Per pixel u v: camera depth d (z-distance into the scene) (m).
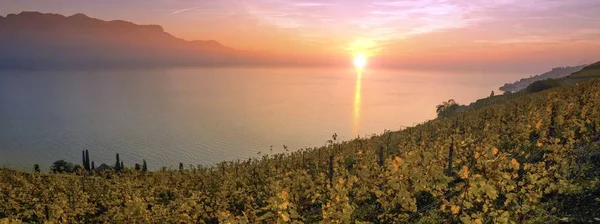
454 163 16.59
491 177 11.26
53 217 18.17
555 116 20.50
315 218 15.05
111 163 164.75
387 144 29.42
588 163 13.75
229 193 21.70
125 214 16.50
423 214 12.80
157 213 17.17
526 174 13.67
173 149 193.12
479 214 10.27
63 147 198.88
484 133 23.98
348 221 11.19
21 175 35.94
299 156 31.11
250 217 13.55
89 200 25.34
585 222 10.41
